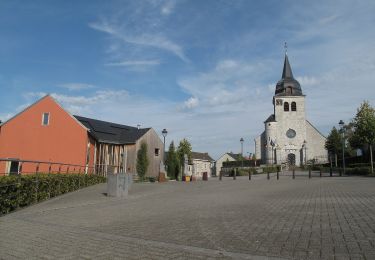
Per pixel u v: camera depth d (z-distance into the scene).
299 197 13.66
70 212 11.37
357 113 38.12
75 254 5.99
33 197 13.43
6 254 6.09
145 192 18.94
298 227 7.50
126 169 39.12
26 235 7.66
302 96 65.06
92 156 35.06
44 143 33.06
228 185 23.14
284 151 64.06
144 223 8.90
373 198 12.09
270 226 7.76
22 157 33.00
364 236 6.43
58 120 33.19
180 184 25.61
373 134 36.62
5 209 11.05
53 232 7.95
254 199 13.66
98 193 18.05
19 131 33.47
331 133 60.03
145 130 41.09
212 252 5.77
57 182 16.52
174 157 43.22
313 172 45.31
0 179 10.77
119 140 39.97
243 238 6.71
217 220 8.87
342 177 29.50
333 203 11.19
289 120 64.81
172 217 9.71
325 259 5.20
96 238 7.20
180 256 5.63
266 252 5.67
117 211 11.46
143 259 5.55
